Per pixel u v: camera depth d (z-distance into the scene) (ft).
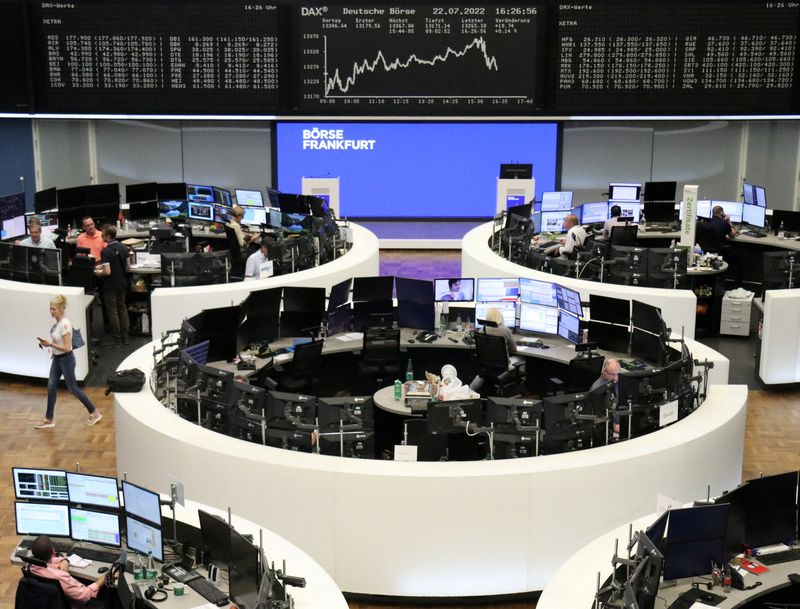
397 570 22.80
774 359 35.96
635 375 25.45
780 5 50.31
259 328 33.04
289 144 58.95
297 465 22.77
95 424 32.53
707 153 59.52
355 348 33.12
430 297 34.30
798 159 58.80
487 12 51.31
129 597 18.78
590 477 22.89
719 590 19.52
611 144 59.47
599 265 41.16
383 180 59.67
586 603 17.88
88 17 50.24
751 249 48.73
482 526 22.57
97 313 44.60
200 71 51.24
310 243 42.60
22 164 56.24
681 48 51.03
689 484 24.68
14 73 50.29
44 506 21.34
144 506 20.15
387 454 30.55
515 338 34.01
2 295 35.81
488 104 52.39
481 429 24.22
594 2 50.70
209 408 25.75
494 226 47.26
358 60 51.83
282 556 19.33
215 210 49.29
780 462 30.25
